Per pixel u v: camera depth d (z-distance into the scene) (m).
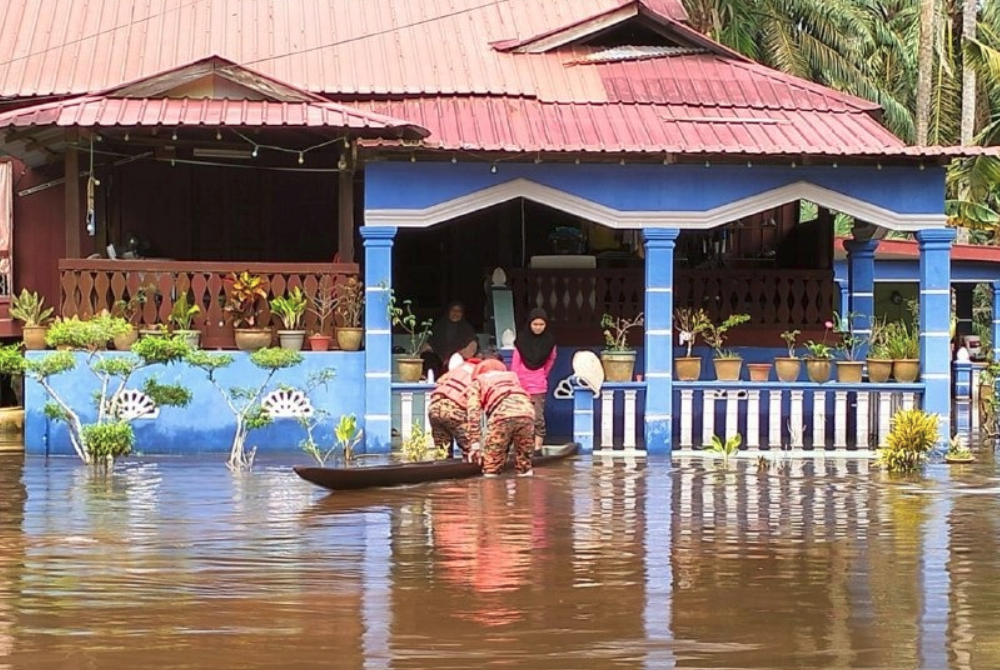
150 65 21.83
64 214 22.39
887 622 8.61
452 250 23.69
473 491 14.57
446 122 19.75
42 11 23.03
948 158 18.86
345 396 18.81
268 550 10.94
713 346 20.83
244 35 22.83
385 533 11.78
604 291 21.81
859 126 20.12
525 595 9.32
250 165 22.38
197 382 18.53
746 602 9.14
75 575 9.94
